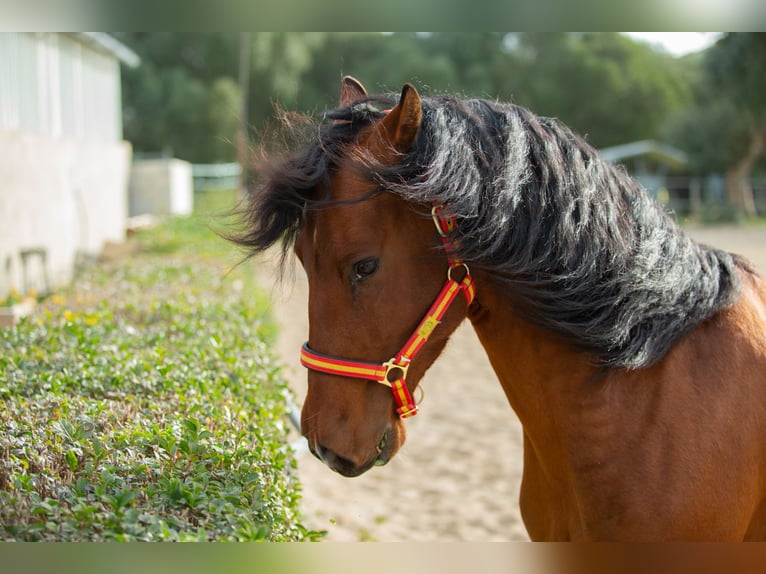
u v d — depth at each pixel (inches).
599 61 1569.9
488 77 1584.6
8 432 83.9
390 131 72.2
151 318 193.2
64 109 490.0
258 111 1445.6
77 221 456.8
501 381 82.6
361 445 72.3
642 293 73.0
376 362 72.1
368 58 1585.9
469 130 73.3
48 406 95.0
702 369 72.9
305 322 364.2
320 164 71.8
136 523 62.9
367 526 154.1
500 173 71.2
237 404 106.0
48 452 79.2
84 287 280.7
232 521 68.1
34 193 370.0
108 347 134.0
